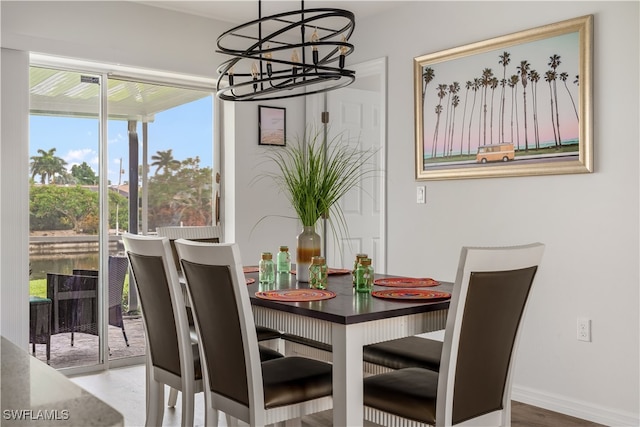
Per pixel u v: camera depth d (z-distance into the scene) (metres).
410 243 4.16
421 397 2.05
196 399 3.46
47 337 3.88
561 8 3.29
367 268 2.53
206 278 2.20
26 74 3.63
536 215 3.42
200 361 2.50
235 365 2.18
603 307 3.12
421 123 4.04
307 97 4.96
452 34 3.87
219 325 2.22
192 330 3.19
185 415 2.50
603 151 3.11
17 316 3.61
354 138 5.02
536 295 3.42
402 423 2.09
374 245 5.11
